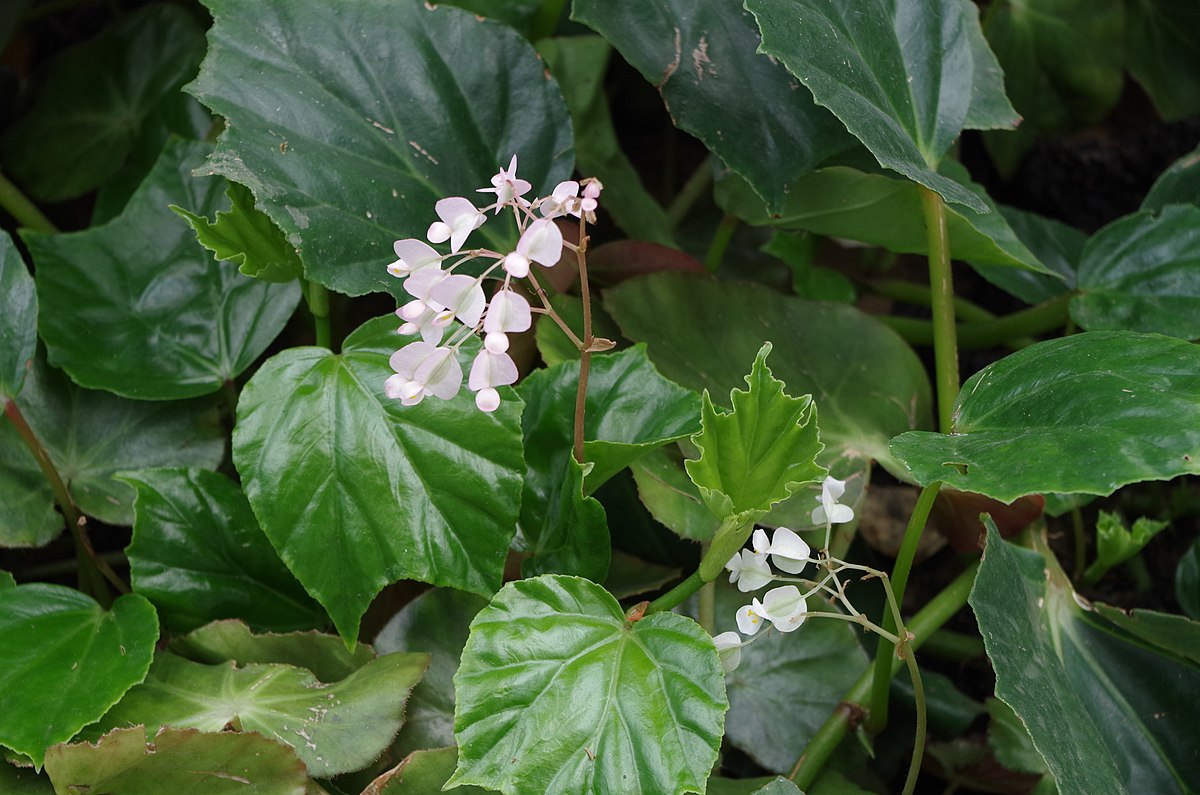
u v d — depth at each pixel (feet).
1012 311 6.41
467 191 5.18
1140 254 5.52
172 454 5.25
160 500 5.00
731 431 4.62
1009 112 5.57
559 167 5.27
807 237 6.03
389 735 4.82
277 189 4.91
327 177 4.99
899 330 6.00
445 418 4.83
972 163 6.82
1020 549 5.08
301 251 4.88
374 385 4.86
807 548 4.72
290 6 5.09
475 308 4.56
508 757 4.61
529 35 5.79
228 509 5.03
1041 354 4.83
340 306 5.65
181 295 5.30
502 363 4.53
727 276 6.15
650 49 5.22
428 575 4.83
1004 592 4.83
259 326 5.27
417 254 4.61
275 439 4.85
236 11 5.06
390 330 4.90
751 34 5.24
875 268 6.33
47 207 6.12
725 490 4.68
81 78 6.03
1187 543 5.90
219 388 5.24
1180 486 5.91
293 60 5.07
